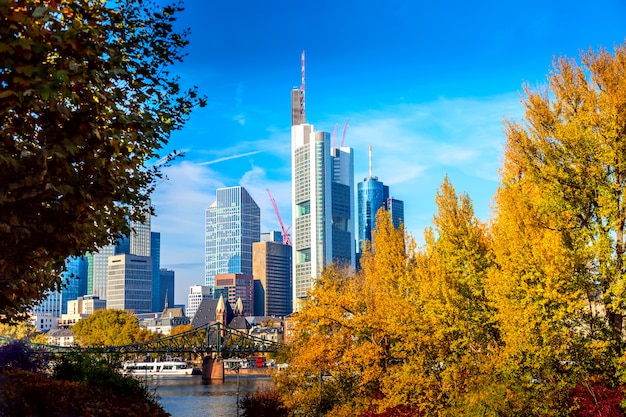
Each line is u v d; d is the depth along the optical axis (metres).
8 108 10.45
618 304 23.78
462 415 27.06
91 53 11.62
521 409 24.28
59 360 28.91
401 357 33.31
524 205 26.56
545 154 27.19
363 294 40.03
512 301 24.33
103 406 19.56
